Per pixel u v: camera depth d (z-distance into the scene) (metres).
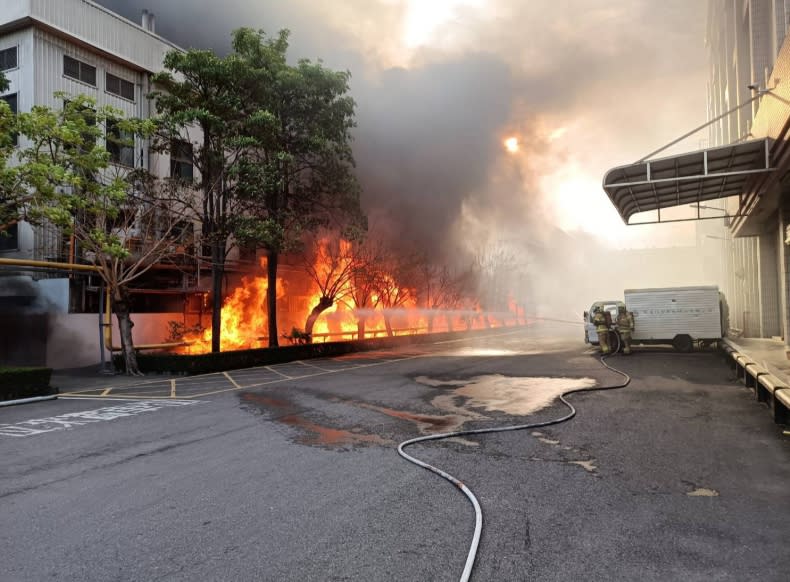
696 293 19.95
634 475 5.80
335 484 5.64
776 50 13.88
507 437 7.68
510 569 3.71
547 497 5.15
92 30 23.53
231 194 20.70
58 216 13.27
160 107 20.36
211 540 4.27
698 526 4.40
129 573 3.74
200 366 17.41
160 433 8.36
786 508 4.76
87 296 21.62
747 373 11.29
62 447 7.55
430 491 5.38
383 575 3.64
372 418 9.30
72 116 14.63
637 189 13.82
